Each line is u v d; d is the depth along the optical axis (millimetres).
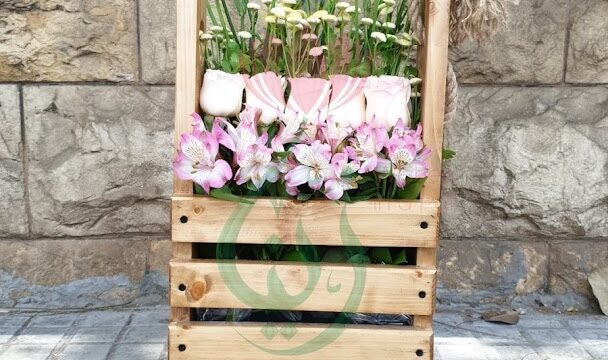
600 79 2332
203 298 1266
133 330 2172
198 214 1249
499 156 2359
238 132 1235
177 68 1255
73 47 2252
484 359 1985
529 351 2047
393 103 1285
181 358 1280
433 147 1275
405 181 1277
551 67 2322
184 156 1224
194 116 1224
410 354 1280
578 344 2105
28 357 1951
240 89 1285
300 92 1302
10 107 2268
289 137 1248
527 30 2297
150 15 2264
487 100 2340
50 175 2312
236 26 2160
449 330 2213
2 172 2297
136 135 2324
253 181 1228
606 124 2348
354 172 1270
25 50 2236
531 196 2375
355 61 1431
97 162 2322
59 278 2369
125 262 2389
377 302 1271
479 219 2410
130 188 2348
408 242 1259
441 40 1260
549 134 2348
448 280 2434
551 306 2416
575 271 2424
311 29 1461
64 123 2297
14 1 2205
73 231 2355
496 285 2436
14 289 2348
